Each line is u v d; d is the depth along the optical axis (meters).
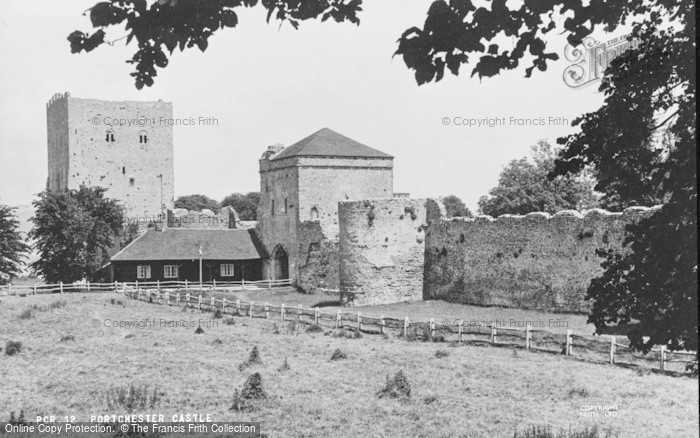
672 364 32.69
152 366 35.09
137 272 79.12
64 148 119.19
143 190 120.81
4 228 80.69
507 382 30.89
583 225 47.53
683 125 13.97
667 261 13.84
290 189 79.50
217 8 12.27
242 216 151.00
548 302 49.56
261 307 54.28
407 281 60.41
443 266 58.78
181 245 81.25
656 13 14.44
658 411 25.97
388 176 81.44
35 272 82.88
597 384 30.12
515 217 52.22
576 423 24.86
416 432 24.33
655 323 14.10
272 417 26.27
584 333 39.66
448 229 58.25
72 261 81.00
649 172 14.52
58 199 81.56
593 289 14.70
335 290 68.25
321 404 27.91
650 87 14.34
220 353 38.62
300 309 51.88
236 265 82.31
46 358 37.50
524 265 51.41
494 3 11.84
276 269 82.00
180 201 150.62
